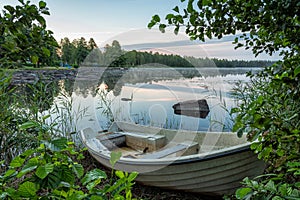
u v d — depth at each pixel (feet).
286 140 3.15
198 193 7.76
